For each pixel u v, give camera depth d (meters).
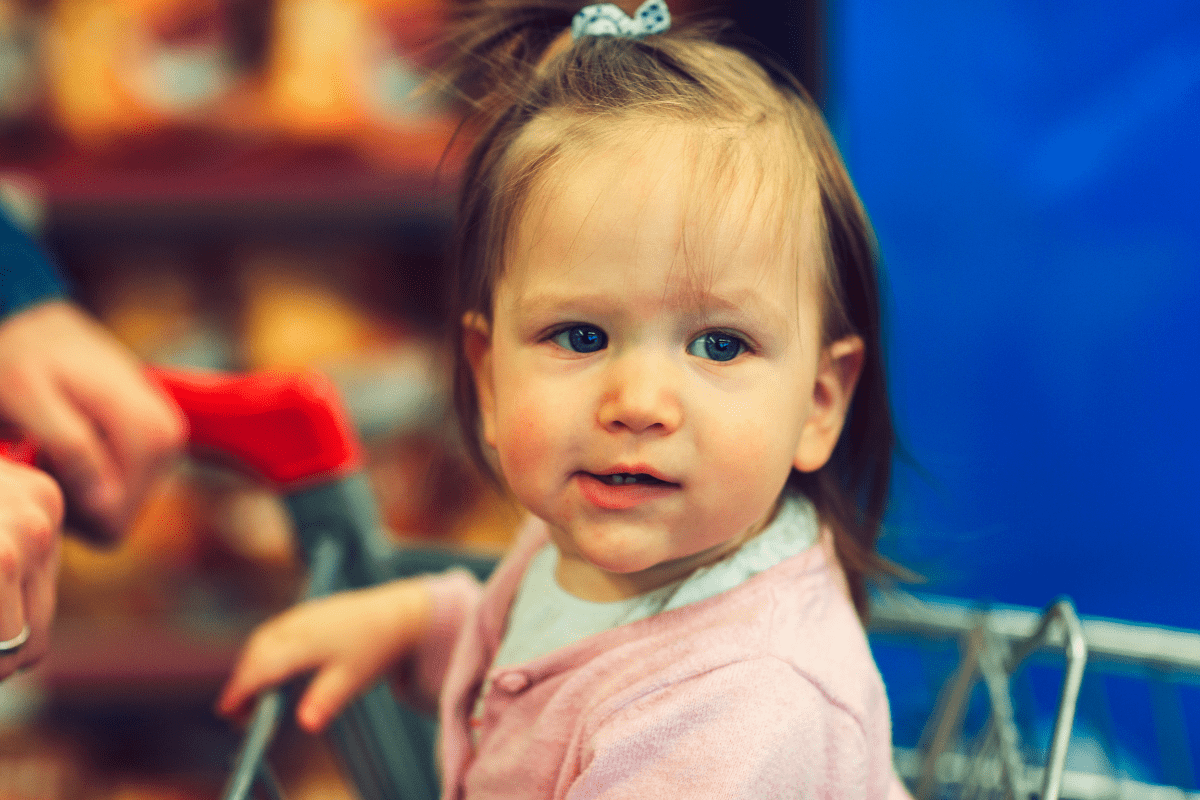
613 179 0.49
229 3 1.40
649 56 0.58
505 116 0.60
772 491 0.51
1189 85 1.38
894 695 1.45
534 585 0.64
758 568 0.55
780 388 0.51
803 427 0.56
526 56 0.68
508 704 0.57
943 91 1.43
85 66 1.36
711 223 0.49
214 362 1.45
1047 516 1.54
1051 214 1.45
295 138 1.37
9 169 1.34
